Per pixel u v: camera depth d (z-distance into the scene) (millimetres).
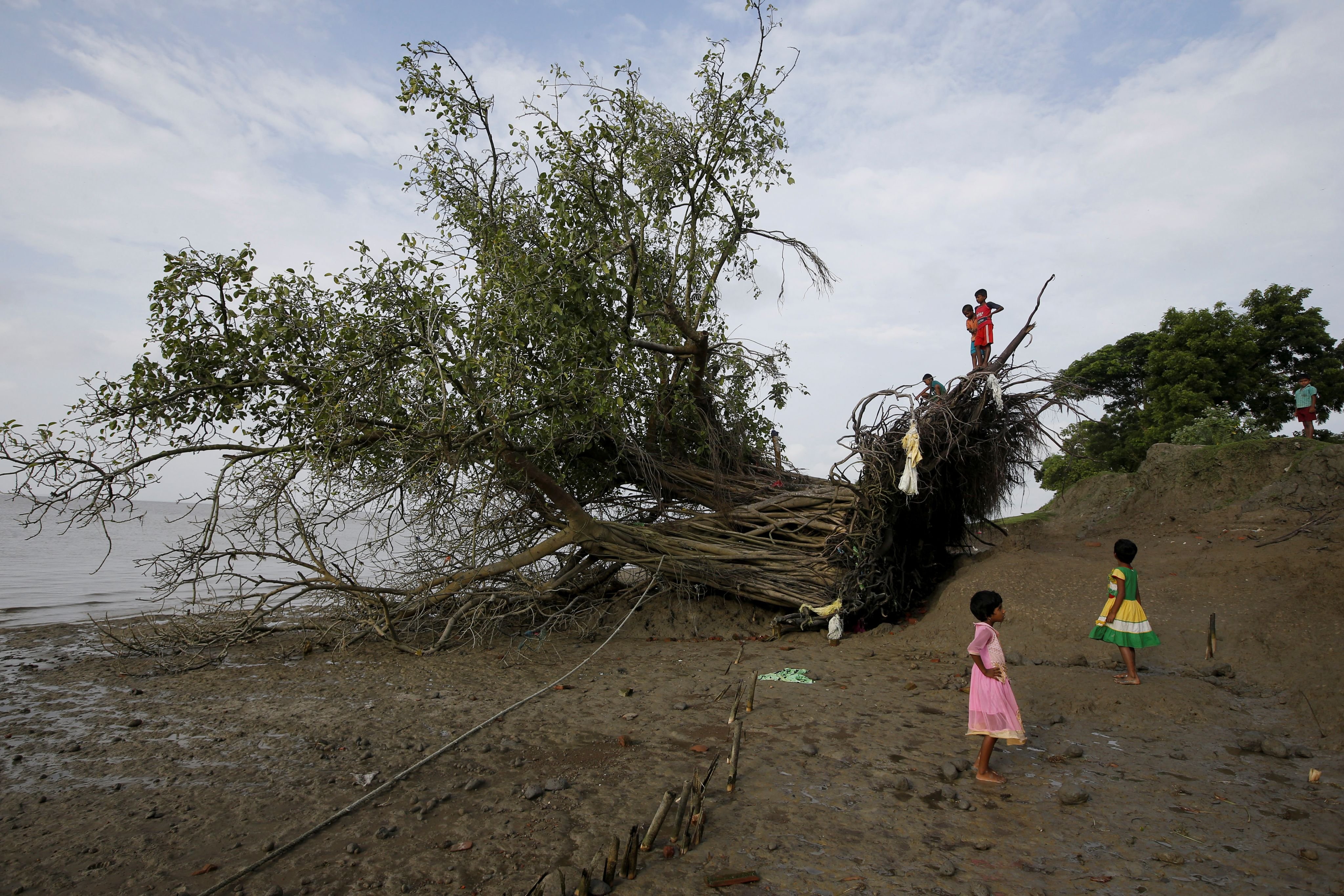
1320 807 5016
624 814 5113
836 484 12305
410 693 8750
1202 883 4062
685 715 7570
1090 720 7074
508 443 11352
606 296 11438
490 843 4699
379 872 4352
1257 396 24297
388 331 10828
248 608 15883
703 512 14383
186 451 11047
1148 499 16609
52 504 9984
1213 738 6484
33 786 5773
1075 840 4605
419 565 12867
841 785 5570
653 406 13445
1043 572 11172
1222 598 9633
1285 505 13500
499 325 10992
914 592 12906
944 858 4383
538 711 7812
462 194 13016
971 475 12102
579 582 13820
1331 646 7848
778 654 10766
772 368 14555
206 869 4367
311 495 10680
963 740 6609
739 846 4574
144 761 6336
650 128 13156
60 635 12922
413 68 11992
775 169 13773
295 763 6262
